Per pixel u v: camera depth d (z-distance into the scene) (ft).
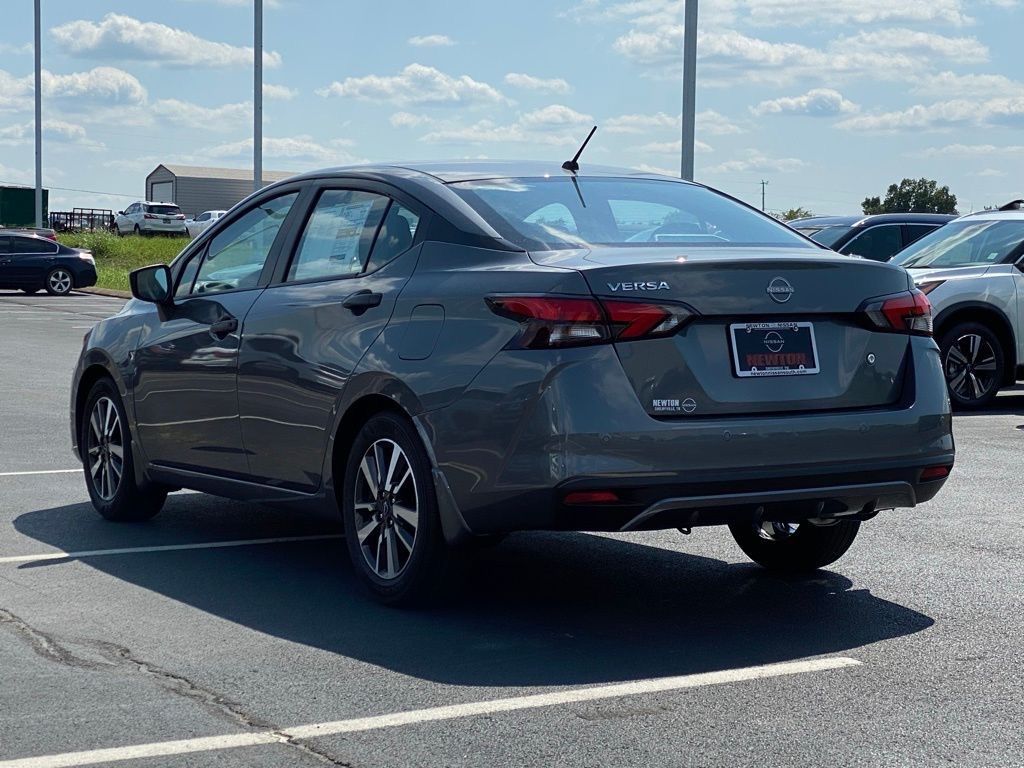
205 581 20.17
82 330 74.43
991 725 13.97
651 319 16.42
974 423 40.22
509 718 14.10
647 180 20.62
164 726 13.80
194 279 22.98
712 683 15.34
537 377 16.43
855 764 12.84
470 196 18.85
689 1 59.00
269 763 12.80
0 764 12.69
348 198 20.33
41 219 175.01
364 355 18.54
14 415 39.40
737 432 16.57
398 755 13.03
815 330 17.38
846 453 17.22
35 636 17.13
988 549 22.84
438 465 17.47
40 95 172.55
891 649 16.80
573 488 16.22
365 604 18.86
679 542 23.31
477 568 21.17
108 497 24.73
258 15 100.07
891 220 58.49
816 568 20.97
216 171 386.11
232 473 21.50
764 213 20.58
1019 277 43.68
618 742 13.39
